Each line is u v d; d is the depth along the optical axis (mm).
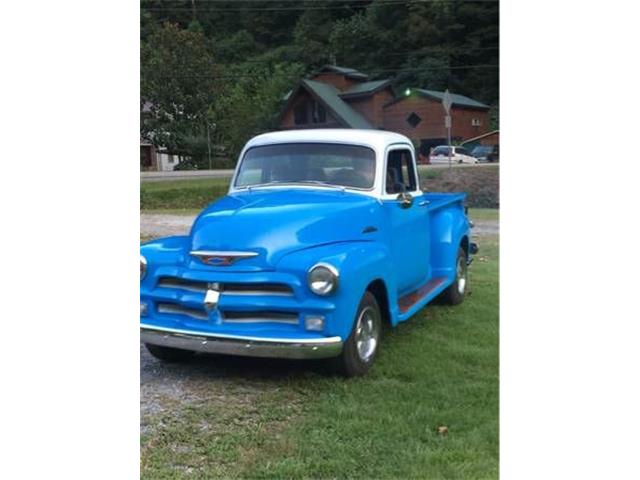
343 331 3588
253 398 3613
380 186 4500
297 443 3080
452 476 2834
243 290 3662
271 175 4699
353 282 3629
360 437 3158
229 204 4172
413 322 5254
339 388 3744
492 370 4059
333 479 2797
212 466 2887
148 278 3930
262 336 3555
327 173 4590
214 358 4344
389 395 3656
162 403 3533
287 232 3748
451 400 3590
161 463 2906
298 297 3561
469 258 6281
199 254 3777
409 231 4902
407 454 2994
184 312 3850
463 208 6336
